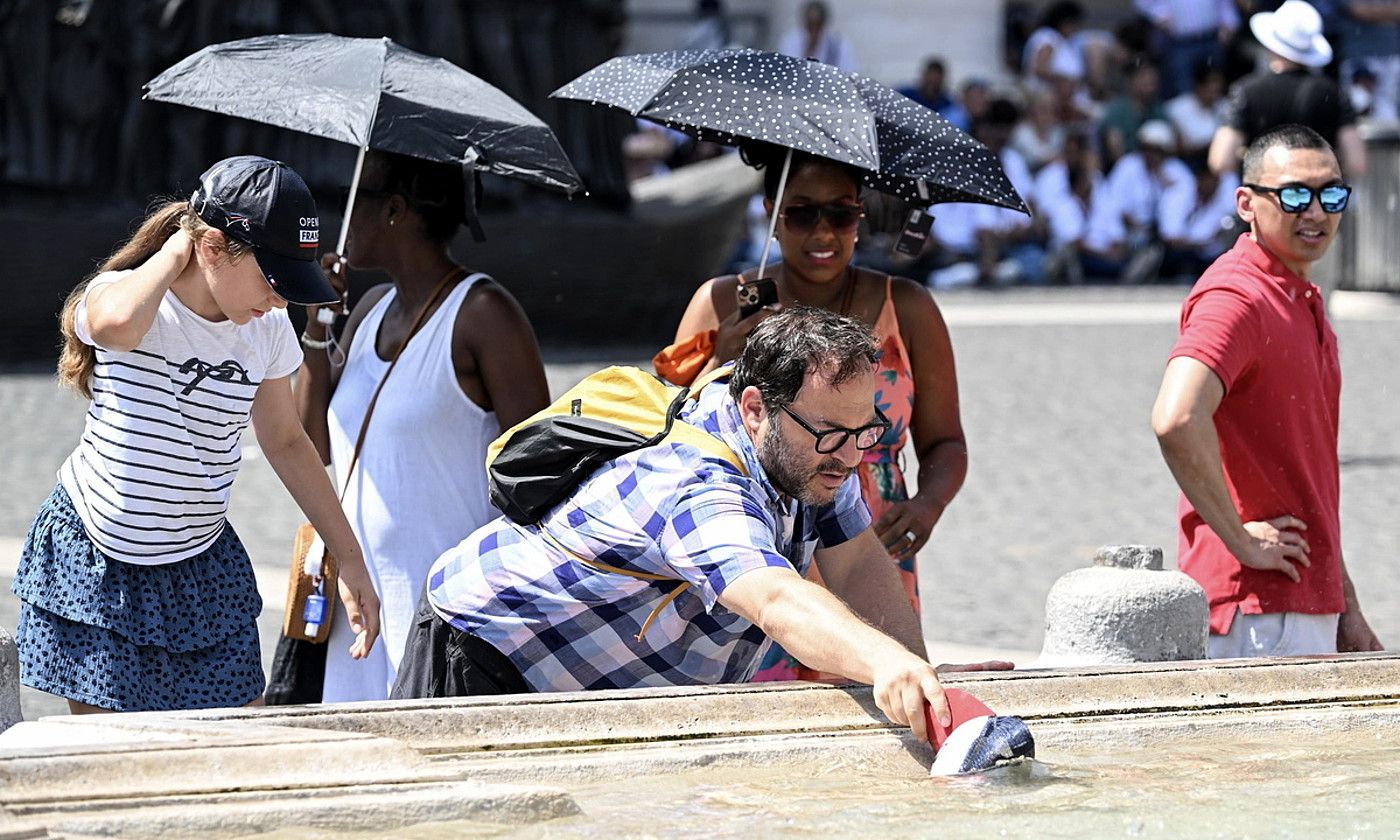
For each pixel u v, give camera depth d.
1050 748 6.52
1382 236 29.97
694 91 8.09
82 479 7.15
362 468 8.13
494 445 6.82
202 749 5.40
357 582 7.74
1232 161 17.23
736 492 6.24
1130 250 36.28
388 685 8.17
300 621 8.27
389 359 8.22
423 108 8.12
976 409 21.75
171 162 24.53
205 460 7.12
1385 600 13.46
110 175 24.48
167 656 7.23
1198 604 8.18
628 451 6.52
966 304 32.00
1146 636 8.10
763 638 6.93
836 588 7.17
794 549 6.70
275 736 5.57
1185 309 8.74
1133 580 8.16
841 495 6.95
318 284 6.79
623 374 6.72
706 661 6.86
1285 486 8.58
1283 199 8.55
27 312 24.08
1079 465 18.75
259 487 17.25
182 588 7.25
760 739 6.21
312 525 7.98
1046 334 27.70
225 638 7.39
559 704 6.14
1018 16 45.31
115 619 7.09
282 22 24.48
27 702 10.59
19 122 23.92
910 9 40.69
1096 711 6.74
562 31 25.92
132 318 6.73
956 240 35.91
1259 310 8.52
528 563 6.74
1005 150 36.59
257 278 6.74
